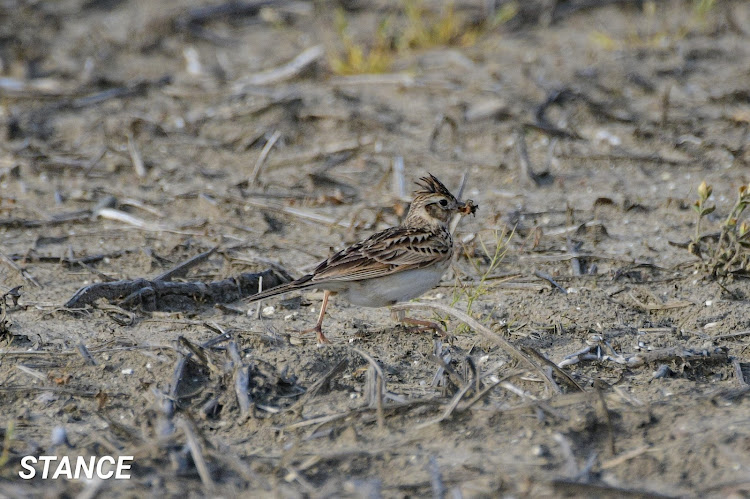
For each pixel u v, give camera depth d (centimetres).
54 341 1098
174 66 2344
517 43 2367
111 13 2694
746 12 2469
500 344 996
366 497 765
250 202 1588
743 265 1256
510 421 870
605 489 752
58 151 1844
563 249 1393
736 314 1156
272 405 945
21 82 2192
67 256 1378
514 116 1900
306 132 1919
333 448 856
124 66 2353
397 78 2145
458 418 879
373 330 1136
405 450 842
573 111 1928
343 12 2606
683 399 928
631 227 1479
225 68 2306
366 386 951
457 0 2592
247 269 1327
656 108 1947
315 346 1073
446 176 1702
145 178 1727
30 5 2697
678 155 1744
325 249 1422
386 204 1573
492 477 788
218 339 1066
